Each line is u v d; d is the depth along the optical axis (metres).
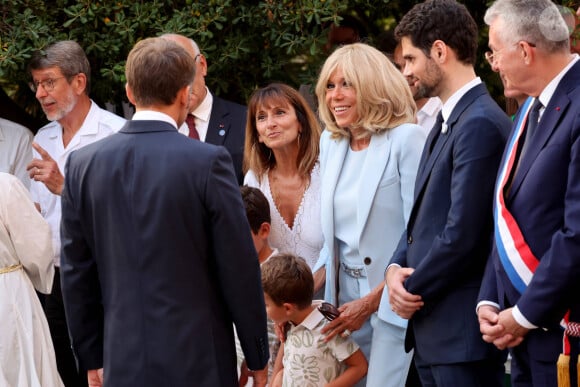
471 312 12.42
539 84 11.20
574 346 10.88
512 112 16.50
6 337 16.31
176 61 11.73
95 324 12.30
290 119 15.59
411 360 14.02
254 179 16.22
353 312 13.98
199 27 17.91
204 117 17.75
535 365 11.25
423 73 12.77
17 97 21.05
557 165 10.91
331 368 14.09
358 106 14.08
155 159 11.49
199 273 11.54
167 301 11.36
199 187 11.41
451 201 12.33
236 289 11.63
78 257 12.03
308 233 15.70
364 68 14.06
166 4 18.58
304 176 15.80
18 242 16.39
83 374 18.98
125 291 11.50
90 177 11.72
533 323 10.87
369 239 14.08
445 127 12.64
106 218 11.59
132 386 11.41
